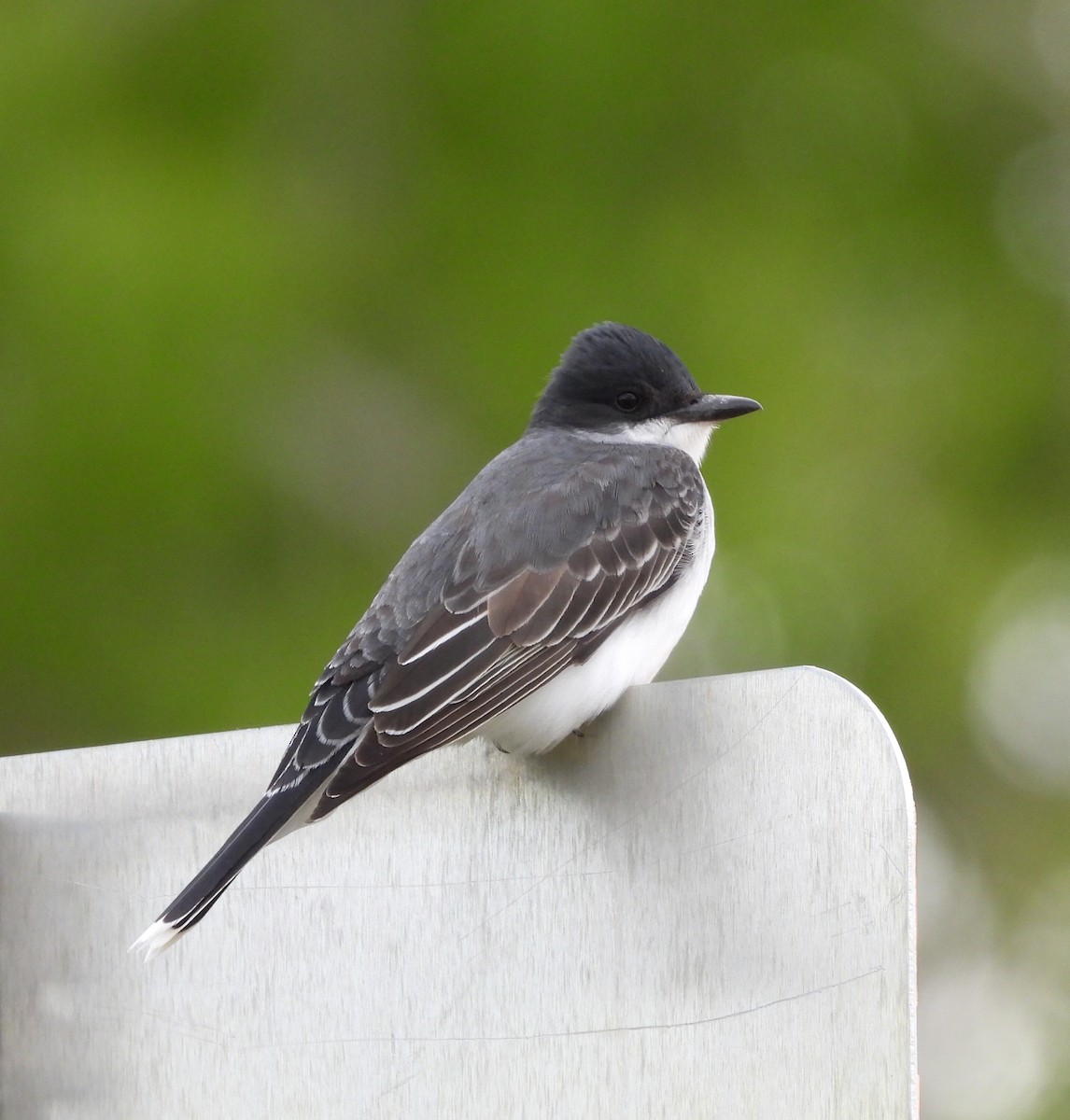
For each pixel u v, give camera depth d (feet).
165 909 18.85
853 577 42.50
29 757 21.42
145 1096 19.88
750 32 46.29
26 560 39.91
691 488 25.66
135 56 43.73
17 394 40.14
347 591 41.16
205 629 40.19
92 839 20.84
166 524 40.32
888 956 15.76
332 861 19.44
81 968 20.54
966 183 46.70
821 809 16.44
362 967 19.10
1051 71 47.47
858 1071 15.79
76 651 39.91
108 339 40.14
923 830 44.93
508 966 18.33
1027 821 44.83
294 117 44.60
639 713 18.04
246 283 41.63
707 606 41.52
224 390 40.88
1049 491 44.42
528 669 22.38
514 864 18.54
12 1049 20.67
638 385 28.17
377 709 20.43
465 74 45.16
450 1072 18.39
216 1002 19.71
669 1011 17.19
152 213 41.52
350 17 45.16
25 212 41.16
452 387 43.11
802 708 16.71
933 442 43.98
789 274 44.34
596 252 44.21
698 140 45.50
